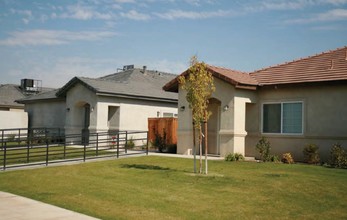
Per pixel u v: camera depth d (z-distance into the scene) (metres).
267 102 19.59
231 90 19.16
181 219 8.38
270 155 18.44
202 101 14.30
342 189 11.30
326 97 17.58
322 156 17.55
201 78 14.16
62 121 31.34
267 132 19.50
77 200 10.20
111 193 10.99
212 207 9.41
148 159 18.64
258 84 19.52
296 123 18.52
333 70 18.03
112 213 8.87
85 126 28.48
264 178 13.11
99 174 14.36
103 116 26.11
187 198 10.35
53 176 14.09
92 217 8.54
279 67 20.88
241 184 12.12
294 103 18.64
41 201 10.26
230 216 8.62
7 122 33.59
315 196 10.52
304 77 18.45
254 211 9.05
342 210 9.16
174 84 21.42
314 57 20.39
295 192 10.98
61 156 20.28
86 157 19.64
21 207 9.54
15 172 15.17
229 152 19.12
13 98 43.31
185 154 21.11
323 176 13.48
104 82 27.91
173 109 30.34
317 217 8.56
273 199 10.22
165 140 23.30
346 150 16.83
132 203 9.81
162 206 9.51
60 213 8.91
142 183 12.46
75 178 13.59
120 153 21.28
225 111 19.39
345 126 16.97
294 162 17.92
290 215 8.72
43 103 33.53
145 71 36.00
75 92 27.70
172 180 12.92
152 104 28.86
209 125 21.50
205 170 14.38
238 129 19.16
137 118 27.88
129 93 26.95
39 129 30.25
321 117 17.67
